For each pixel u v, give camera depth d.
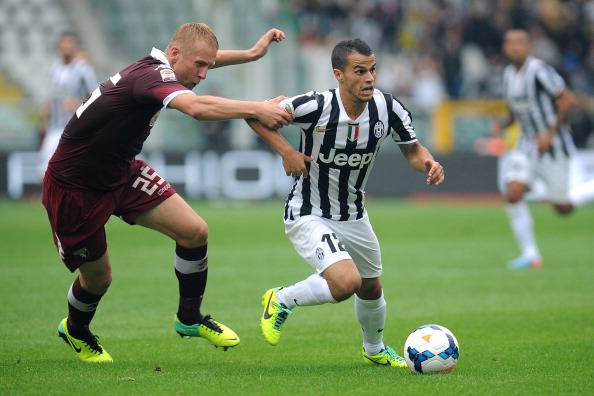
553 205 43.56
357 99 20.08
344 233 20.97
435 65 91.38
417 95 89.81
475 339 24.80
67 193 20.20
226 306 30.84
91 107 19.78
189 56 20.12
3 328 26.42
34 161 72.44
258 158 74.75
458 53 92.25
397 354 22.91
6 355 22.66
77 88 52.47
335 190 20.84
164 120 76.81
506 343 24.08
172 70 19.80
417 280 36.66
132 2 88.56
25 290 33.38
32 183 72.56
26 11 86.75
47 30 86.81
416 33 95.94
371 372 20.39
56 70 53.09
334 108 20.28
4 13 86.44
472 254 45.00
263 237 51.50
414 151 21.36
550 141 41.00
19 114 74.75
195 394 18.03
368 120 20.48
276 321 20.70
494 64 95.50
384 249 46.88
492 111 79.50
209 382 19.17
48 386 18.73
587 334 25.25
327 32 94.06
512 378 19.45
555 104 41.31
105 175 20.28
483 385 18.73
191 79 20.33
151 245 48.41
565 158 42.34
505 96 42.44
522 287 34.75
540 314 28.83
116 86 19.70
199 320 21.78
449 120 79.12
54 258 42.19
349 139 20.41
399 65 92.44
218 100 19.23
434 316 28.80
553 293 33.25
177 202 21.14
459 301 31.69
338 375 20.00
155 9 88.56
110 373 20.19
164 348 23.81
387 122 20.84
